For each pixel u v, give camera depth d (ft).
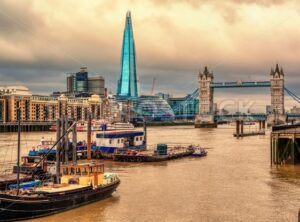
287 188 239.50
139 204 201.36
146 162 367.25
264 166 331.77
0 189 205.98
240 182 258.98
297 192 228.43
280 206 197.67
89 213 185.16
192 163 358.43
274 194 223.51
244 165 340.18
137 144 446.19
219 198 214.28
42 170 250.37
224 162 363.35
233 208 194.39
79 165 204.64
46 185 202.80
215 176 282.77
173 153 400.67
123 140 421.18
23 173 246.27
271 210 190.70
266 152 456.45
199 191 231.50
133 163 361.10
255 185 248.73
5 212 166.61
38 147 383.24
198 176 283.59
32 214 174.40
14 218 170.09
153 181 263.29
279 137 333.01
